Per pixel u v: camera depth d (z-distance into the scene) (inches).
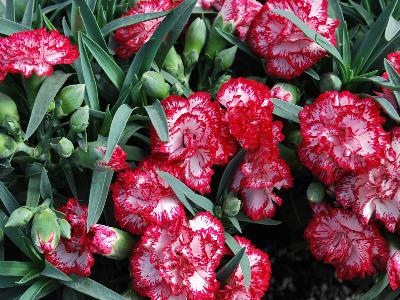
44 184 13.0
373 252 14.3
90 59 14.8
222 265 14.2
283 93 15.0
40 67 12.9
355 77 14.9
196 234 12.8
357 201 14.0
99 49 13.8
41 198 13.4
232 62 16.1
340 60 14.6
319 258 14.7
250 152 13.8
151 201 13.1
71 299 13.3
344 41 14.9
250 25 15.8
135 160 14.3
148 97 14.2
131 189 13.1
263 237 19.4
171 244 12.7
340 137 13.8
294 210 16.3
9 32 14.1
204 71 15.9
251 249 13.8
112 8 15.4
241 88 14.2
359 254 14.3
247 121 13.6
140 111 14.1
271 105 14.1
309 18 14.9
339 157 13.8
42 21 15.0
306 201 16.5
